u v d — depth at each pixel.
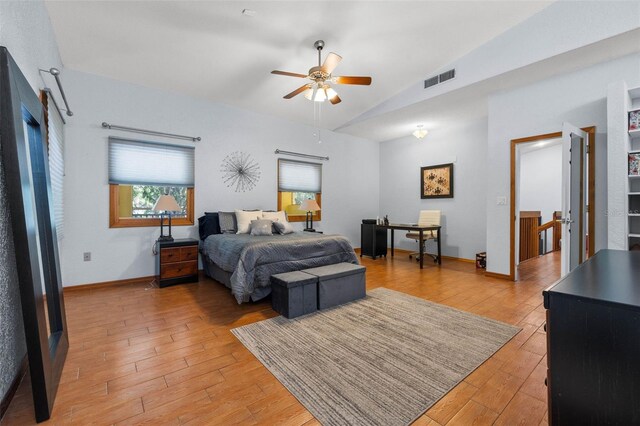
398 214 6.77
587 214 3.32
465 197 5.58
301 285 2.76
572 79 3.46
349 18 3.04
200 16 2.85
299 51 3.48
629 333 0.72
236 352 2.08
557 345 0.84
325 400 1.57
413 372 1.82
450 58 3.90
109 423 1.40
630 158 2.92
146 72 3.71
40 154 2.03
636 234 2.97
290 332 2.39
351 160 6.59
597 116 3.29
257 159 5.11
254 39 3.23
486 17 3.21
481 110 4.82
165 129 4.18
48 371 1.50
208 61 3.57
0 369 1.42
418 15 3.10
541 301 3.20
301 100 4.73
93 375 1.79
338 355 2.03
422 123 5.56
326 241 3.52
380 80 4.31
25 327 1.40
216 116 4.65
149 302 3.15
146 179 4.02
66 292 3.48
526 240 5.66
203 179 4.51
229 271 3.22
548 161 7.10
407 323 2.58
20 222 1.40
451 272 4.63
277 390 1.66
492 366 1.90
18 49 1.80
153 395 1.61
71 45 3.12
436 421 1.42
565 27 3.02
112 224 3.79
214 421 1.42
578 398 0.80
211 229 4.27
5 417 1.43
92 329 2.46
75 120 3.54
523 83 3.80
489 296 3.37
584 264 1.27
